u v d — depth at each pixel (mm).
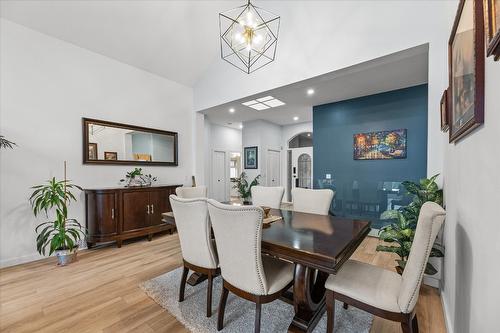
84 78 3482
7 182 2840
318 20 3006
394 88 3965
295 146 7680
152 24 3523
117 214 3441
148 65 4141
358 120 4477
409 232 2139
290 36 3271
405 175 3955
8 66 2844
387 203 4125
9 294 2168
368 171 4355
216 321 1775
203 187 3141
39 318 1824
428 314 1823
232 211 1413
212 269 1806
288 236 1642
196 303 2016
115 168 3824
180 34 3844
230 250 1524
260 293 1477
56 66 3221
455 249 1485
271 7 3469
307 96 4438
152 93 4332
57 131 3229
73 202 3375
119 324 1752
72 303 2023
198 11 3629
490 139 870
